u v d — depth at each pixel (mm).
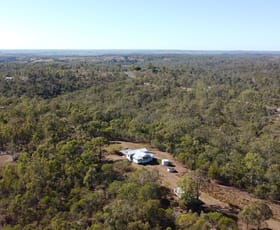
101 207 30031
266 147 58344
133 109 86312
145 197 30469
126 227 25984
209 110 90062
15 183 34844
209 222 27969
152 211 27594
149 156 45438
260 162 47531
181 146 50812
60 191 34125
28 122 49719
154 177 35000
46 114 58375
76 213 29359
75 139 45906
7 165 40375
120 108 85312
